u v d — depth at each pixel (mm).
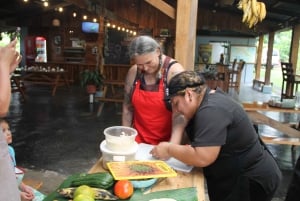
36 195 1950
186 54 2379
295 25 8227
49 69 9977
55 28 12078
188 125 1638
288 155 4277
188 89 1387
